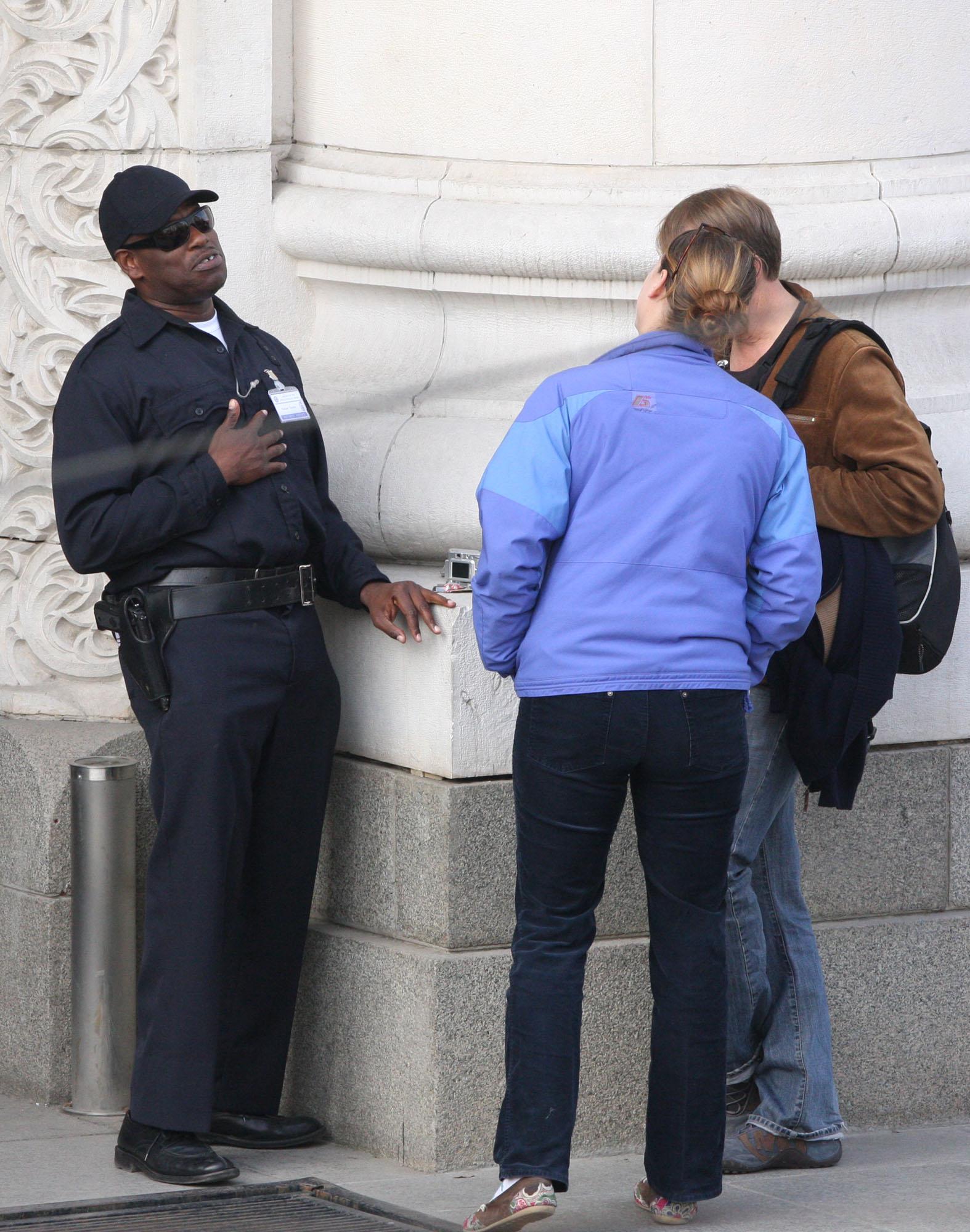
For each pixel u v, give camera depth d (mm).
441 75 14844
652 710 11203
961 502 14258
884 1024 14328
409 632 13406
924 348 14914
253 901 13773
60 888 14695
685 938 11695
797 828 14148
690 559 11297
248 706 13125
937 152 14969
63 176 15148
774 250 12141
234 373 13453
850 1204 12445
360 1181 12938
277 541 13281
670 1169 11781
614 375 11430
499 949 13336
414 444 14352
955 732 14641
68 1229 11820
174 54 15102
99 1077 14461
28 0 15203
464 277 14570
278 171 15695
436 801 13188
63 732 15172
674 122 14461
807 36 14492
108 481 12922
